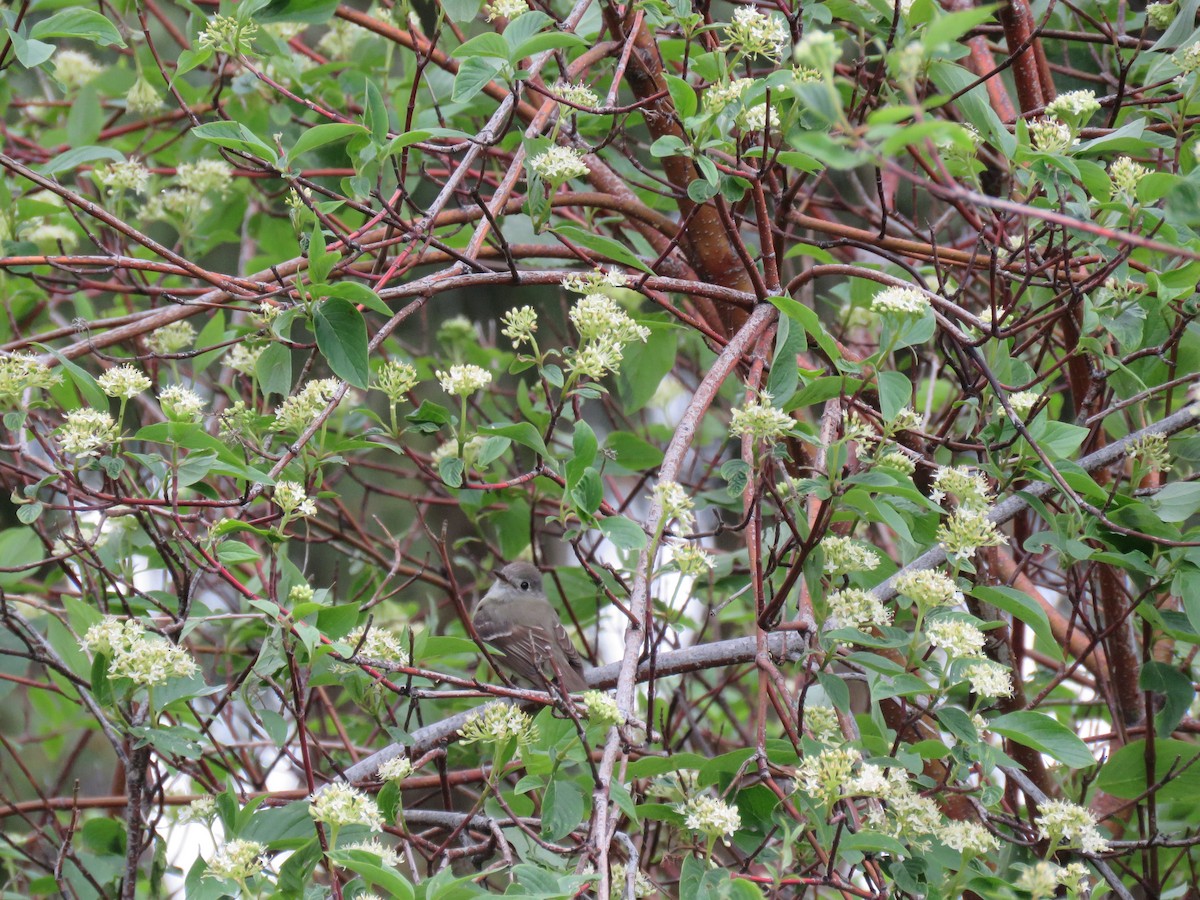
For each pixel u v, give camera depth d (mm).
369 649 3234
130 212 6105
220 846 3100
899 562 5082
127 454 3191
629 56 4223
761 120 3455
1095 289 3811
